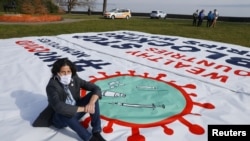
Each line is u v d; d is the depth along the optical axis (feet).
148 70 20.59
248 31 64.64
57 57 23.50
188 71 20.59
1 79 18.06
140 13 173.68
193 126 12.44
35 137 11.14
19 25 60.59
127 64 22.09
